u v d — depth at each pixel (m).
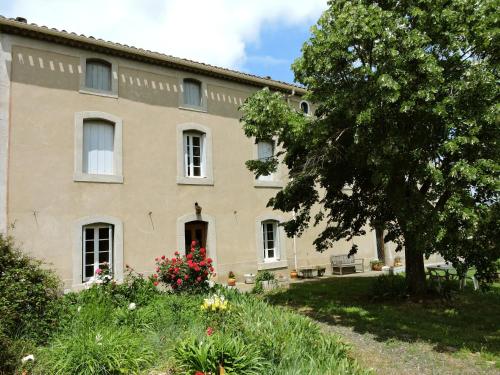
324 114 9.11
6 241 6.59
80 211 10.27
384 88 6.21
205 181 12.79
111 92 11.23
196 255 9.09
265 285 12.20
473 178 5.87
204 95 13.23
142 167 11.55
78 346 4.66
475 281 10.91
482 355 5.96
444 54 7.01
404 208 7.30
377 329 7.53
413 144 7.06
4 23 9.34
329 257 16.09
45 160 9.88
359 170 9.41
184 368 4.33
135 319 6.08
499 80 6.67
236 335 5.29
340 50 6.92
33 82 9.94
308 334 5.58
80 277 10.07
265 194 14.37
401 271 16.28
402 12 7.32
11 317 5.37
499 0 6.57
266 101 8.36
